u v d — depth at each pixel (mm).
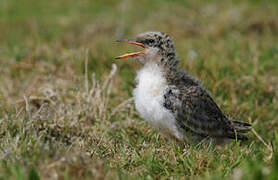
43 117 9812
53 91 12086
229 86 12500
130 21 21375
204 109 9469
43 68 14141
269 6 22359
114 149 9164
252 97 12344
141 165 8383
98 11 22984
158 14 21922
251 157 8555
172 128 9195
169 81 9367
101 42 16688
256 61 14219
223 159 8320
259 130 10992
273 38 18703
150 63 9516
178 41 18578
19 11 22672
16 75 13938
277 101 12406
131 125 10758
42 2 24156
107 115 11141
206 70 13031
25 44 16891
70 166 7023
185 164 8102
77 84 12289
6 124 9367
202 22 20812
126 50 15031
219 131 9648
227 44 16844
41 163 7043
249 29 19891
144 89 9250
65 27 20344
